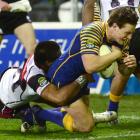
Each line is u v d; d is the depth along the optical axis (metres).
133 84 28.80
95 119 18.25
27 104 17.78
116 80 18.77
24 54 28.45
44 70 16.72
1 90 17.67
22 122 17.80
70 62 16.00
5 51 28.58
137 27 18.89
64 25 28.53
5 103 17.61
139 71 19.17
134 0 19.22
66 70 16.06
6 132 17.81
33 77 16.50
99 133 17.59
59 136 17.03
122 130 18.20
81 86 16.11
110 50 15.85
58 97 16.09
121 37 15.48
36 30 28.78
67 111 16.81
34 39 21.88
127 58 15.54
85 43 15.64
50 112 17.28
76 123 16.81
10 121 19.81
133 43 18.70
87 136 17.02
